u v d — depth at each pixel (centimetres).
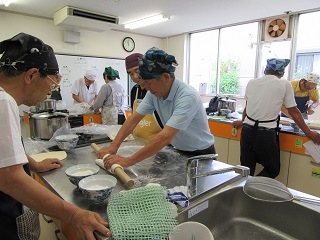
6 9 383
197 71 575
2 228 75
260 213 100
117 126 185
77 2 348
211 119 298
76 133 164
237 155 278
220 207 97
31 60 70
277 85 209
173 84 117
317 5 354
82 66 486
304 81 294
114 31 525
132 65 196
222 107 321
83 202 80
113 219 65
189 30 532
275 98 210
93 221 63
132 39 557
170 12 393
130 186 86
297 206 90
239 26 480
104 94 328
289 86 210
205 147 137
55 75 79
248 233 98
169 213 68
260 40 448
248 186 94
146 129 166
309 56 419
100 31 470
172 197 80
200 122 131
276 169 225
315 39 404
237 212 104
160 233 61
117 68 538
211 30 524
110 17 407
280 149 238
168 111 128
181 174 107
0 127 59
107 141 154
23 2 349
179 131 117
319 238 85
